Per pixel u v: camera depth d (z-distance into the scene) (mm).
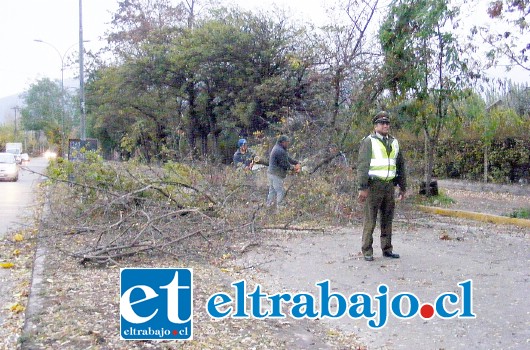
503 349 4742
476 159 19688
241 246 8602
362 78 14617
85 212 9656
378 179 7637
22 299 6262
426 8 13562
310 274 7109
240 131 30812
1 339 5012
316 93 16891
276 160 11273
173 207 9766
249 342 4879
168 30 34750
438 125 14562
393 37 14344
